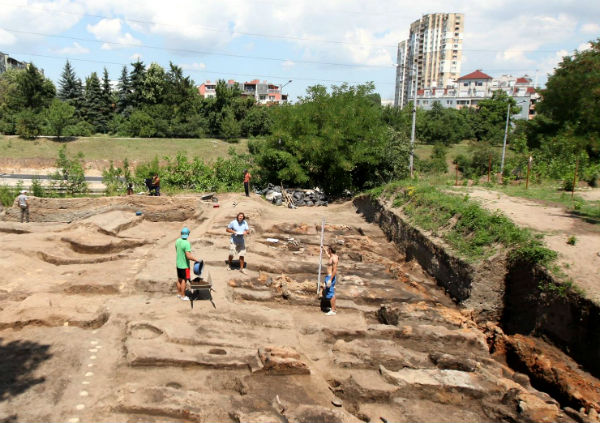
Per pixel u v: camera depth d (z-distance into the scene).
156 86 69.38
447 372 8.18
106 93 71.31
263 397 7.21
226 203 23.58
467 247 12.85
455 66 111.31
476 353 9.45
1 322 9.11
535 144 40.69
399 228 18.00
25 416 6.43
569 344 9.11
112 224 16.95
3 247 13.77
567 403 8.13
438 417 7.26
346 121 29.05
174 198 19.86
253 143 44.84
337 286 12.82
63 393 7.05
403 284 13.51
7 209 18.94
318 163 29.88
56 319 9.46
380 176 31.05
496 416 7.36
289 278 12.79
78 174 26.42
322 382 7.89
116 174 29.03
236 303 10.81
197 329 9.17
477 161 48.03
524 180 25.73
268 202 26.67
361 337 9.73
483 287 11.71
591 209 14.70
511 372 8.80
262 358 8.06
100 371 7.74
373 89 30.97
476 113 78.56
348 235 19.56
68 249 14.62
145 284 11.31
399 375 7.96
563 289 9.45
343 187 30.55
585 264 10.06
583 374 8.45
